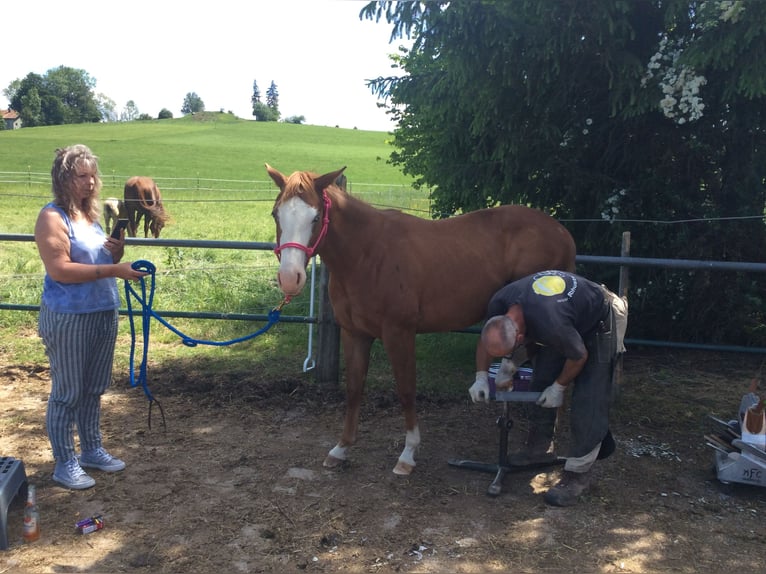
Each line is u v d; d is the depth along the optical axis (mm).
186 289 7703
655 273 5938
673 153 5766
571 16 4848
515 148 5629
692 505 3291
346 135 67250
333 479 3535
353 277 3430
